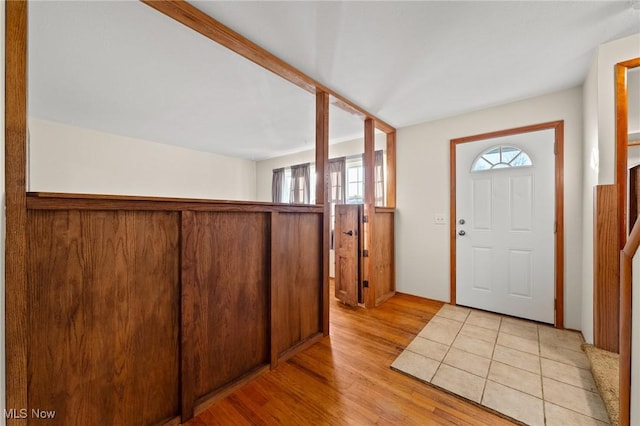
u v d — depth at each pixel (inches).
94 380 45.0
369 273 121.4
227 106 120.2
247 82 97.0
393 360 78.3
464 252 121.3
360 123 139.0
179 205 54.0
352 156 172.1
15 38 35.2
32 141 138.6
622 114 72.1
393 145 141.1
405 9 59.4
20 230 36.1
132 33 69.3
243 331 68.8
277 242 76.7
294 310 84.1
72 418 42.8
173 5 55.4
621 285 44.1
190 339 56.4
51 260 40.2
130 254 48.8
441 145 127.3
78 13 61.3
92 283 44.5
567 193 97.8
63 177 148.4
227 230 64.6
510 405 59.7
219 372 63.4
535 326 100.4
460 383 67.4
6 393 35.4
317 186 94.7
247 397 63.0
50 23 64.7
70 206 40.6
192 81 96.3
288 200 221.0
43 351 39.8
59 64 84.4
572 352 81.4
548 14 60.9
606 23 64.2
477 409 59.3
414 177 135.7
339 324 103.7
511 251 109.7
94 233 44.5
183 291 54.9
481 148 116.6
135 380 49.9
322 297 93.1
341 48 73.5
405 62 80.6
